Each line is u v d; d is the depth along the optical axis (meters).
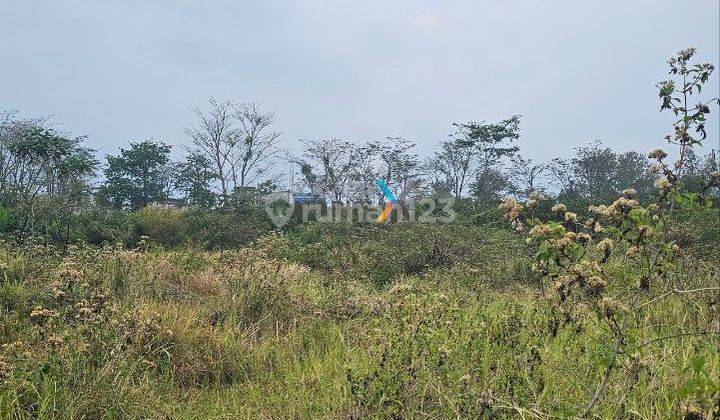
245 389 4.97
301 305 7.08
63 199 15.18
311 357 5.39
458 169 36.84
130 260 8.45
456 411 3.58
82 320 5.22
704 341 4.00
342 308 6.98
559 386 4.00
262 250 9.82
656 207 3.46
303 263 12.00
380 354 4.63
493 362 4.47
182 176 36.53
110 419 4.23
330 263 11.58
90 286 6.43
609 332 4.55
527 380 3.86
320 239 16.86
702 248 9.40
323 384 4.62
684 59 3.60
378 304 6.89
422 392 3.95
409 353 4.41
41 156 15.99
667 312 5.35
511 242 12.24
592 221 3.26
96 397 4.27
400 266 11.50
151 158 41.53
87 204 17.47
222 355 5.61
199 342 5.77
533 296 6.88
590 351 4.41
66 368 4.49
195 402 4.82
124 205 37.59
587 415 3.43
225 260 9.42
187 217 20.11
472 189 35.06
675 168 3.51
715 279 6.14
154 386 4.83
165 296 7.30
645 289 3.29
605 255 3.15
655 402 3.54
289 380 4.93
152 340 5.32
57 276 6.45
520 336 4.89
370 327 5.93
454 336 4.92
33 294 6.58
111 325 5.15
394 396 3.89
